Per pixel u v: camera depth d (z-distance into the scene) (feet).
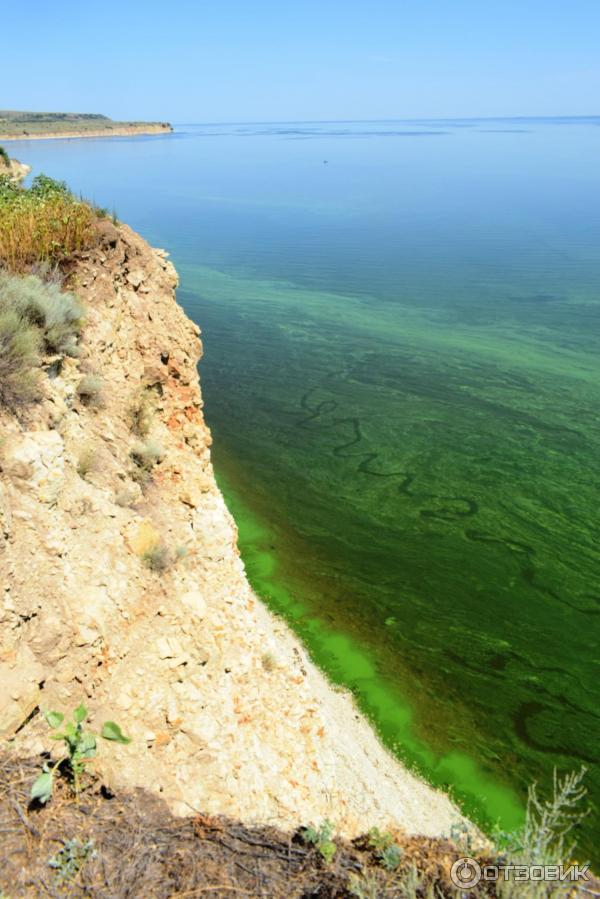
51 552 23.30
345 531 71.26
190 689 25.85
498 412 104.94
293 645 52.80
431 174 509.76
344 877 18.38
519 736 46.57
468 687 50.60
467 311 158.61
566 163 607.37
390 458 89.04
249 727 28.37
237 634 32.53
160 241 231.50
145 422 35.32
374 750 43.62
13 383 25.26
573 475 85.81
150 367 37.55
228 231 254.88
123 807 19.17
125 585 26.30
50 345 29.17
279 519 72.79
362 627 56.13
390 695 49.06
